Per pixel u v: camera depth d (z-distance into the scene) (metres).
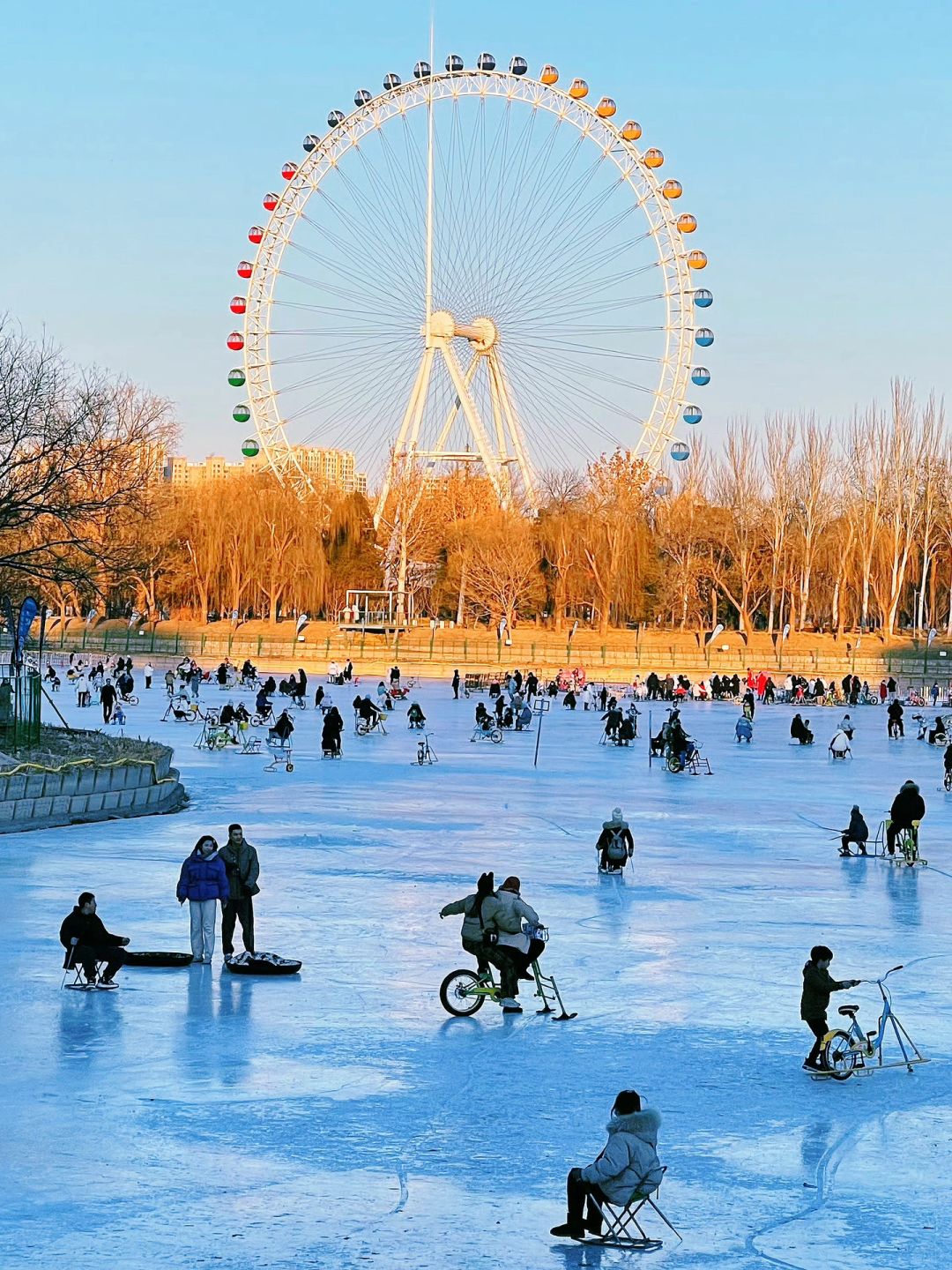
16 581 67.50
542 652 128.25
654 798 45.66
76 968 21.69
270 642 129.75
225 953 22.58
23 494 58.56
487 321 135.25
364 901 27.69
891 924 26.38
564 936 25.19
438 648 130.38
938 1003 21.00
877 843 36.34
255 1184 13.78
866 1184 14.12
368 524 154.50
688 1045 18.69
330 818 39.38
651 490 147.38
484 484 162.38
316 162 122.75
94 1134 14.99
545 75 120.56
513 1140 15.05
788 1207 13.55
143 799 40.50
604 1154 12.85
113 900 26.92
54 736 44.47
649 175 121.31
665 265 123.25
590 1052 18.28
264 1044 18.25
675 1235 12.89
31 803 36.72
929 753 64.31
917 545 153.50
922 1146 15.17
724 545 148.00
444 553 159.38
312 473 153.50
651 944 24.61
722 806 43.84
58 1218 12.95
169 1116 15.59
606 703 90.62
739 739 68.94
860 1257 12.50
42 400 66.19
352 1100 16.23
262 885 29.34
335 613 150.12
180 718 73.00
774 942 24.81
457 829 37.75
